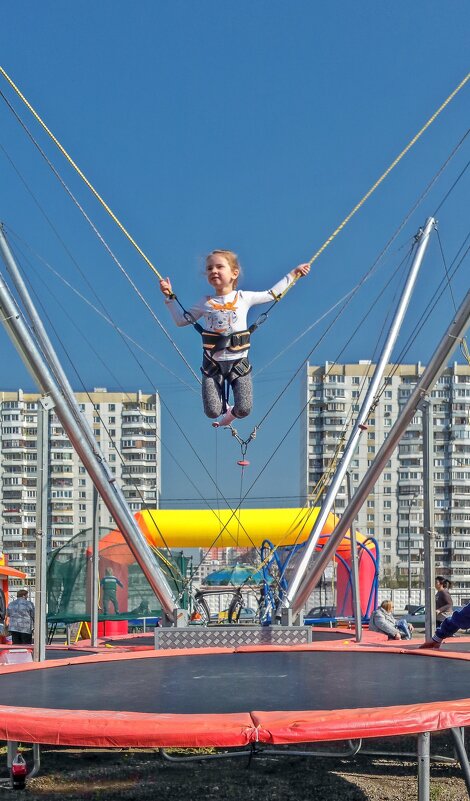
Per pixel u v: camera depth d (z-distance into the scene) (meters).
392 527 70.94
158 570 7.81
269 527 17.03
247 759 6.87
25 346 6.89
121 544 13.77
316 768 6.54
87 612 13.18
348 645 7.27
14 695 4.86
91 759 6.94
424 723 3.97
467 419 71.75
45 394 6.93
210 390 5.82
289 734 3.78
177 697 4.67
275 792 5.80
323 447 70.69
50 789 5.89
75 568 13.41
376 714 3.94
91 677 5.61
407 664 6.05
